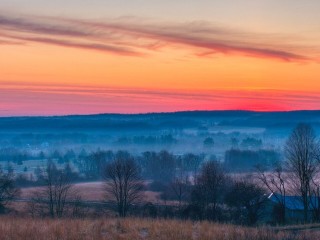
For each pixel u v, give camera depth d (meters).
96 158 192.12
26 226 22.39
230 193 60.25
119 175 72.06
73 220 26.31
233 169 149.75
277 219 50.66
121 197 67.88
